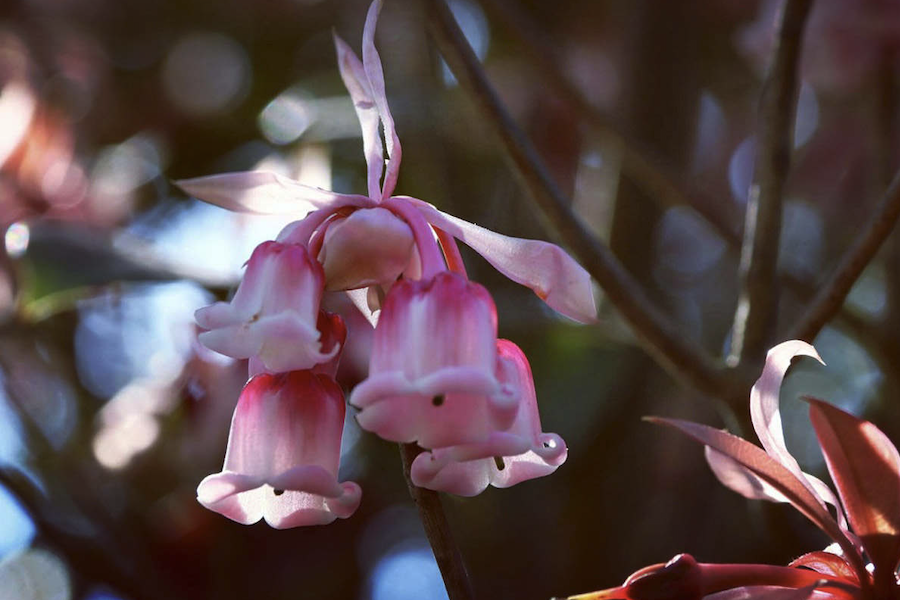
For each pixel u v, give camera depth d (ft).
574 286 0.67
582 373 1.14
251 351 0.65
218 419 1.00
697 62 1.18
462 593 0.66
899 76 1.07
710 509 1.03
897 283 0.98
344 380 0.90
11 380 1.06
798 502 0.69
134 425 1.02
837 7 1.06
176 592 0.99
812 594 0.69
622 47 1.15
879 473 0.68
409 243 0.66
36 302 0.96
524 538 1.05
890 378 0.96
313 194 0.68
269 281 0.65
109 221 1.20
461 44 0.79
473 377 0.63
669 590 0.67
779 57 0.81
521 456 0.67
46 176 1.16
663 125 1.11
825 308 0.78
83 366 1.12
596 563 1.01
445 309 0.64
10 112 1.16
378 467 1.14
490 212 1.18
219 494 0.65
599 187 1.16
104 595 0.95
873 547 0.68
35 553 1.14
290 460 0.66
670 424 0.69
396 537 1.14
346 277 0.66
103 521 0.96
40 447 1.02
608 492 1.04
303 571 1.10
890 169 1.01
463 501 1.06
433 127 1.11
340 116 1.19
